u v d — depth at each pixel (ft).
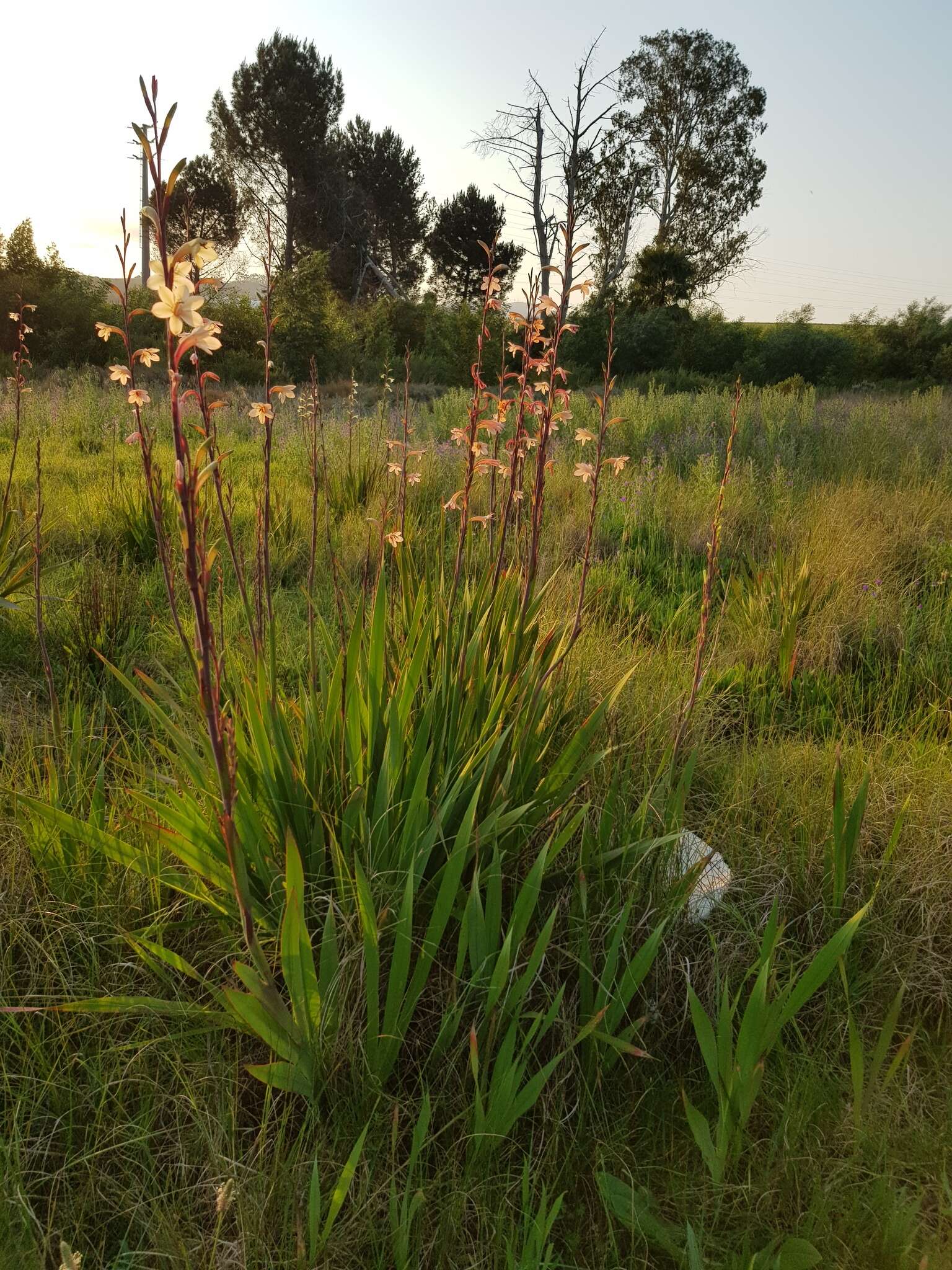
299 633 13.53
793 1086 6.34
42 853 7.55
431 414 45.68
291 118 159.02
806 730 12.44
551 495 24.00
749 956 7.58
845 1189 5.65
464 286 182.19
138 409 6.14
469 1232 5.36
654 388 45.65
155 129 4.14
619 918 6.75
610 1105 6.46
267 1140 5.88
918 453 28.30
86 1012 6.11
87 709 11.65
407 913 5.94
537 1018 6.21
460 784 7.30
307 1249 5.12
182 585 15.21
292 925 5.64
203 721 8.40
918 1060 7.00
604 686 11.19
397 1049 6.15
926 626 15.07
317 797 7.54
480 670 8.52
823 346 119.96
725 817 9.33
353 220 171.83
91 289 92.58
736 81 150.71
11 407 38.01
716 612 16.31
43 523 18.69
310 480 26.05
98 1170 5.62
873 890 8.32
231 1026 6.20
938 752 10.77
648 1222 5.30
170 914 7.25
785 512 22.00
